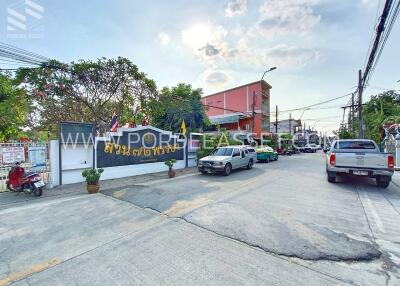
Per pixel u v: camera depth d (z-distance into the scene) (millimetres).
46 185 8617
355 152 8211
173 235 4242
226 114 32438
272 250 3623
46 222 5059
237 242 3916
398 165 13938
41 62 9719
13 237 4320
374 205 6023
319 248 3668
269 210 5555
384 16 6266
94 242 4027
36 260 3469
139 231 4465
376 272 3047
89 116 15438
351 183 8992
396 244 3840
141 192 7582
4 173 7984
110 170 10688
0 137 13188
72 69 13555
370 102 28219
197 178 10586
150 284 2826
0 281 2965
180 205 6047
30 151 8352
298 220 4879
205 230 4434
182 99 19281
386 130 17875
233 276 2965
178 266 3217
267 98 33656
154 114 17594
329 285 2779
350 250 3604
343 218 5031
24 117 14836
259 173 12039
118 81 15023
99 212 5691
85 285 2844
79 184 9320
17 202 6785
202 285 2789
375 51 8133
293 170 13141
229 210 5551
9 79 14586
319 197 6820
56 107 14547
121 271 3121
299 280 2875
